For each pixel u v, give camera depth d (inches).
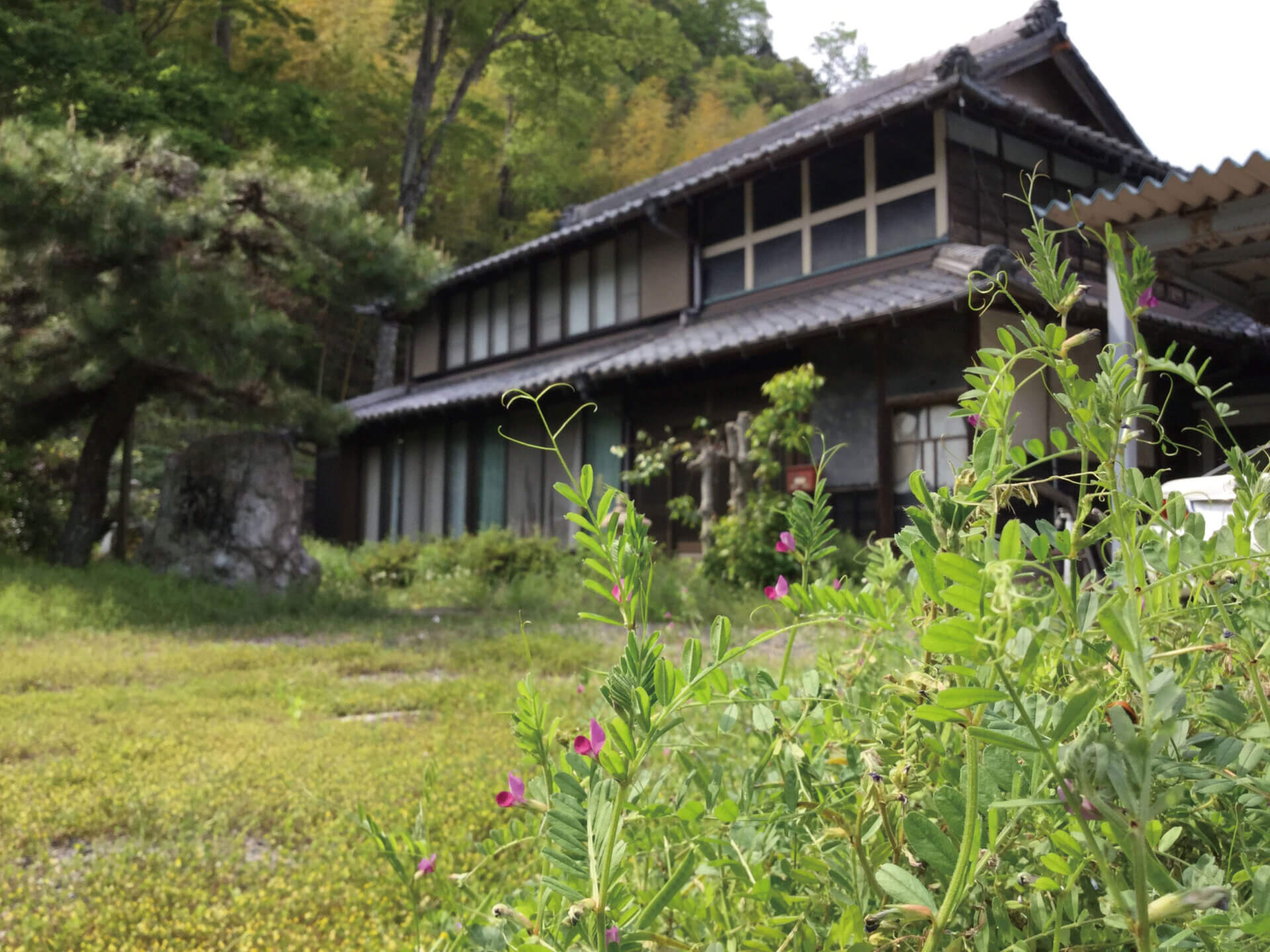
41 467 546.3
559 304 620.1
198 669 235.6
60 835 109.9
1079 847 25.6
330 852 100.0
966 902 31.3
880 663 56.5
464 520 618.5
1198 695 31.6
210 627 333.1
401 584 505.7
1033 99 505.4
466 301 706.8
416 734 158.6
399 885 86.6
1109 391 30.5
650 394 512.4
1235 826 31.1
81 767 133.3
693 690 29.1
